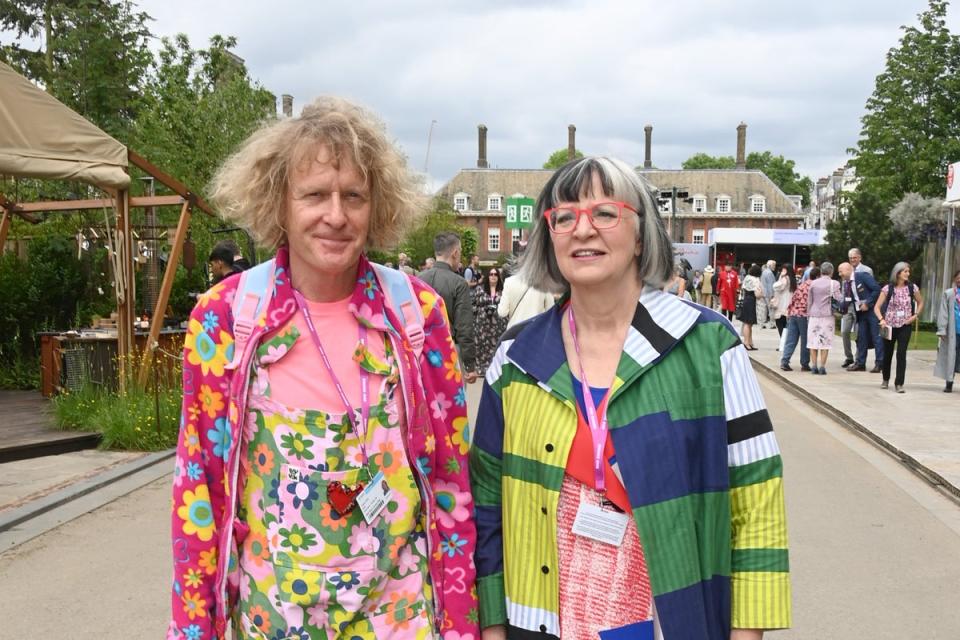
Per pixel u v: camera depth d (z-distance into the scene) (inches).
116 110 933.2
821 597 154.3
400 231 68.3
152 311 435.5
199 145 715.4
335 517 61.4
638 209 67.6
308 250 61.6
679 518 62.1
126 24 960.9
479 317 391.5
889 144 1266.0
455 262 298.5
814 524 200.5
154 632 134.6
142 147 705.0
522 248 75.9
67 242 449.4
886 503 220.1
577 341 69.7
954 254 790.5
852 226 1173.7
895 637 137.3
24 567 163.5
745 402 64.1
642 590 63.7
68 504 207.9
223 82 789.9
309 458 61.2
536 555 67.7
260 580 62.1
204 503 63.0
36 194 645.9
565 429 66.2
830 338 495.8
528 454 68.2
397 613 64.7
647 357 64.3
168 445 278.4
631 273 68.7
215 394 62.6
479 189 2891.2
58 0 947.3
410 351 65.1
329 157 60.9
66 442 269.1
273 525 61.8
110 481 230.4
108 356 333.1
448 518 69.9
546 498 66.7
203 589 63.2
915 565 171.8
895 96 1279.5
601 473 64.5
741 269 1196.5
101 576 158.7
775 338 793.6
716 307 1077.1
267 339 62.2
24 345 425.1
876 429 312.7
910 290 414.6
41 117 267.4
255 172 63.1
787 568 63.2
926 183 1250.0
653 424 63.1
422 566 67.1
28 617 140.0
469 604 70.0
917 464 257.4
